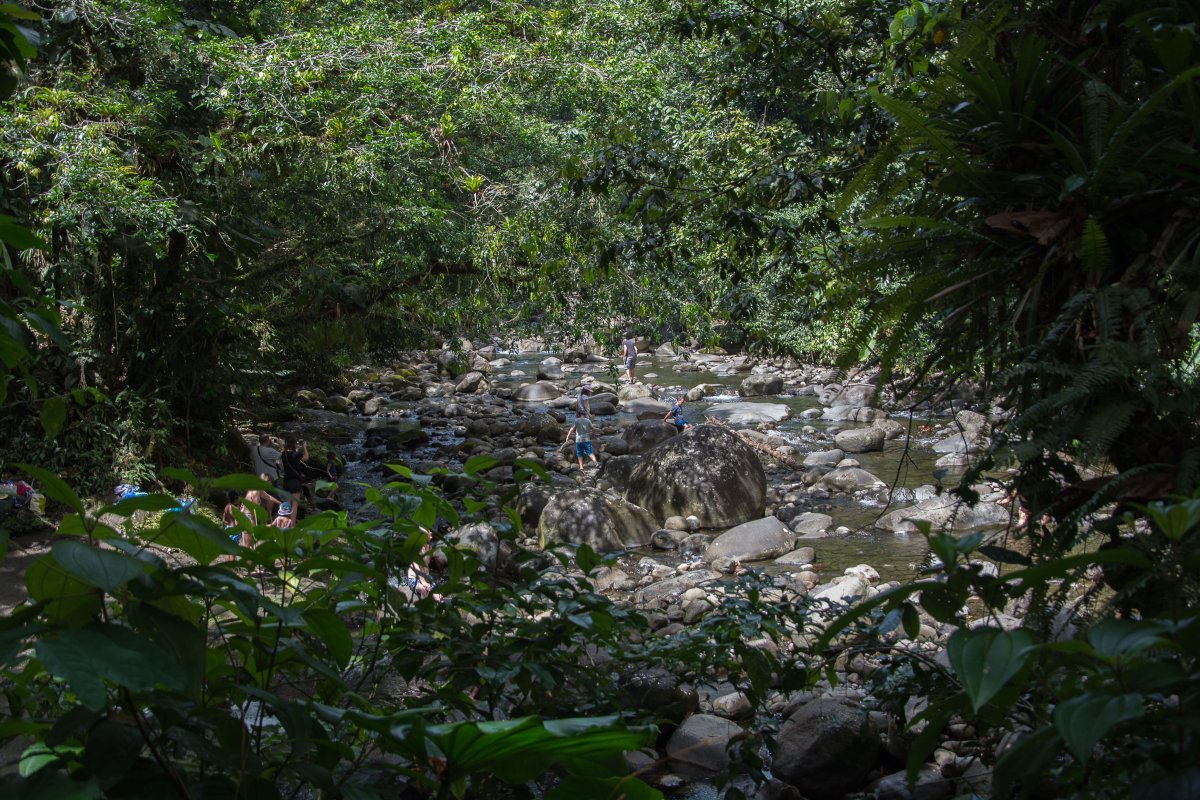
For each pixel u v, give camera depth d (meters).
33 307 1.96
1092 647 1.28
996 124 2.65
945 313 2.86
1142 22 2.35
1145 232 2.42
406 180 10.51
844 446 15.44
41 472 1.46
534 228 10.51
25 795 1.21
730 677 3.39
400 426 17.61
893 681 3.01
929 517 10.46
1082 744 1.17
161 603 1.56
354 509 10.50
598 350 27.62
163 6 9.91
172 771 1.42
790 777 4.70
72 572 1.23
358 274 11.55
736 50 6.20
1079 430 2.17
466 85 10.61
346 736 2.12
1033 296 2.48
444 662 2.67
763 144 6.20
